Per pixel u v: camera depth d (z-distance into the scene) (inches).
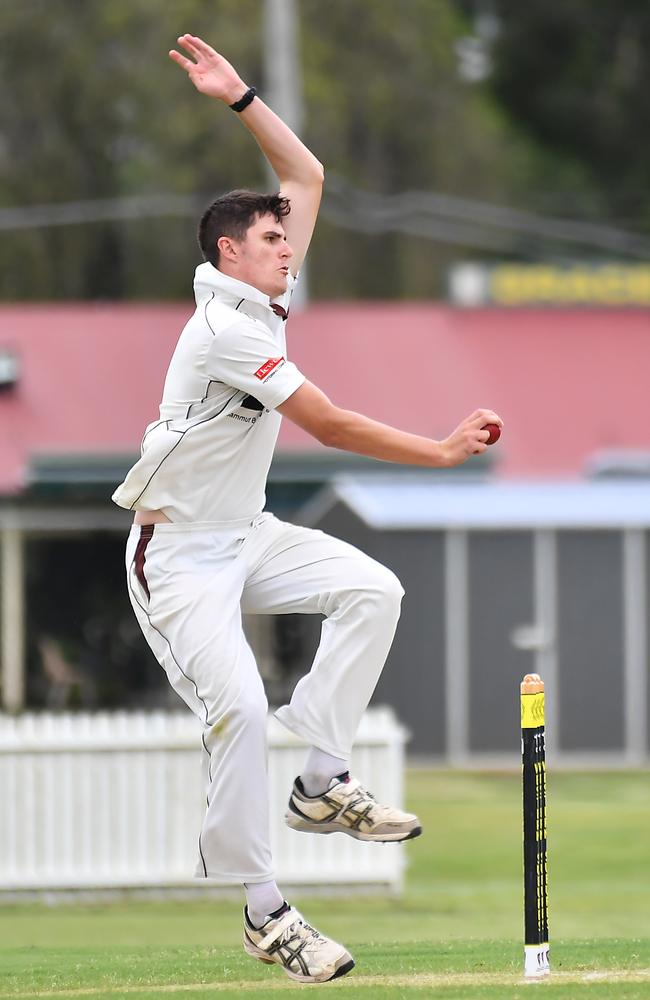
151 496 862.5
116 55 5418.3
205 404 856.3
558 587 3105.3
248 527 879.7
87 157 5472.4
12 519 3784.5
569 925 1657.2
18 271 5315.0
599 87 7308.1
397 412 4178.2
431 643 3088.1
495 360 4384.8
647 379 4370.1
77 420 4077.3
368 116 5580.7
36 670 3986.2
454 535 3095.5
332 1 5595.5
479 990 863.7
